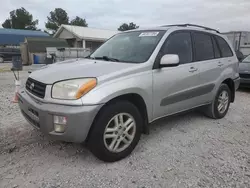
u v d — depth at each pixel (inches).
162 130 164.1
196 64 159.6
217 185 103.0
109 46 164.1
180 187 101.4
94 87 108.1
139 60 134.0
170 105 144.9
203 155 129.3
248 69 308.5
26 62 882.8
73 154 127.5
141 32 160.6
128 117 123.0
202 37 173.3
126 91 116.8
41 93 112.7
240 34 598.5
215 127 172.7
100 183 103.3
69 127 104.0
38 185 100.8
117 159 121.0
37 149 132.2
